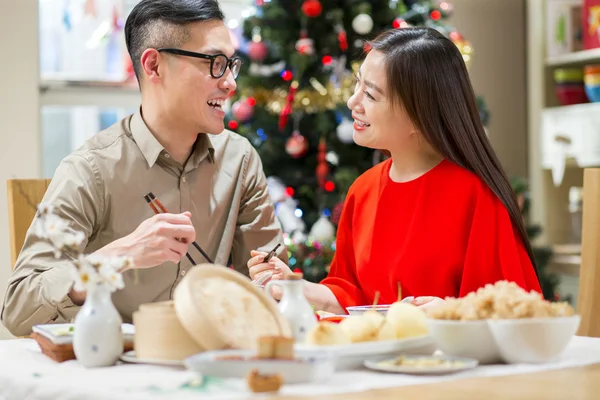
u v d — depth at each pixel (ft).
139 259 5.76
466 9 17.54
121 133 7.23
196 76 6.98
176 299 4.47
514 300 4.68
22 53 13.75
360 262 7.12
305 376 4.05
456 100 6.85
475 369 4.49
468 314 4.68
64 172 7.00
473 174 6.84
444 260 6.70
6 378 4.42
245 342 4.43
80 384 4.08
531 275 6.71
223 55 7.05
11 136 13.70
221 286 4.68
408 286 6.75
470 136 6.87
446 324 4.65
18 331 6.20
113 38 15.07
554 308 4.73
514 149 17.83
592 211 7.02
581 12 16.25
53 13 14.74
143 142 7.16
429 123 6.79
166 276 7.09
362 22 12.74
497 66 17.80
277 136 13.48
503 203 6.74
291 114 13.25
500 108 17.84
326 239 12.50
